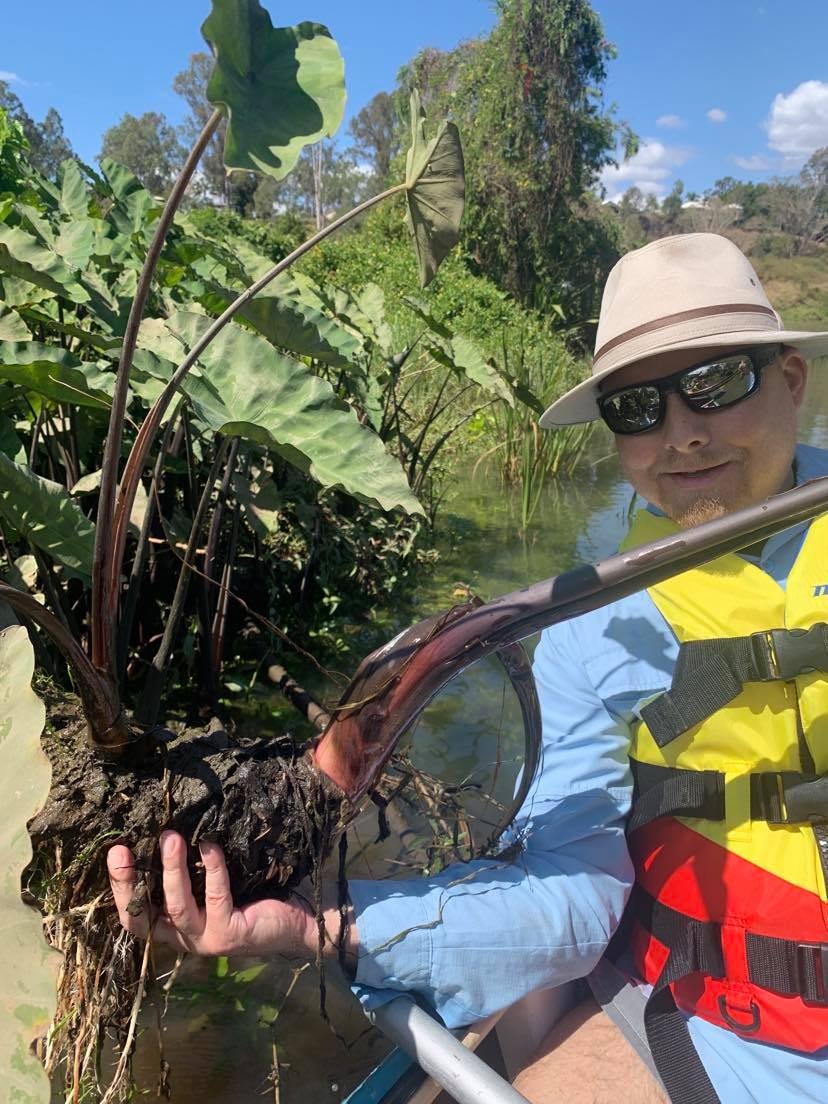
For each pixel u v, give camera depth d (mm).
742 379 1202
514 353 7281
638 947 1325
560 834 1267
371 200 1288
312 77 1015
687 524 1319
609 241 18250
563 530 5082
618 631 1337
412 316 8867
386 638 3467
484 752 2543
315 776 1123
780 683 1210
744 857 1189
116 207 3879
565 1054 1306
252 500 2711
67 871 1063
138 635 2787
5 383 2041
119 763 1070
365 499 1596
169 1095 1362
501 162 16156
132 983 1220
